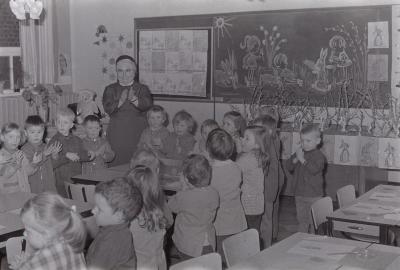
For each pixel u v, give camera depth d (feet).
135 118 19.63
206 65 24.30
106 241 8.19
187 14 24.68
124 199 8.22
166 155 17.72
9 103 23.98
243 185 13.73
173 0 25.00
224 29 23.66
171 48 25.20
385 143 19.80
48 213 6.73
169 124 25.59
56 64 27.14
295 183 15.28
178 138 17.99
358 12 20.79
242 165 13.78
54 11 26.84
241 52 23.30
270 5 22.52
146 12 25.89
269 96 22.61
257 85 22.99
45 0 26.02
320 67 21.61
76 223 7.04
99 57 27.61
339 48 21.22
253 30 22.95
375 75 20.66
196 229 11.02
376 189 14.29
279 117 21.66
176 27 25.03
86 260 8.24
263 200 13.87
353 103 20.80
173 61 25.18
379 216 11.59
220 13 23.73
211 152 12.44
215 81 24.09
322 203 12.32
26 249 8.97
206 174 11.09
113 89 19.88
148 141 17.83
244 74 23.30
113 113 19.71
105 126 23.61
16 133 13.83
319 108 21.39
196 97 24.72
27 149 14.96
